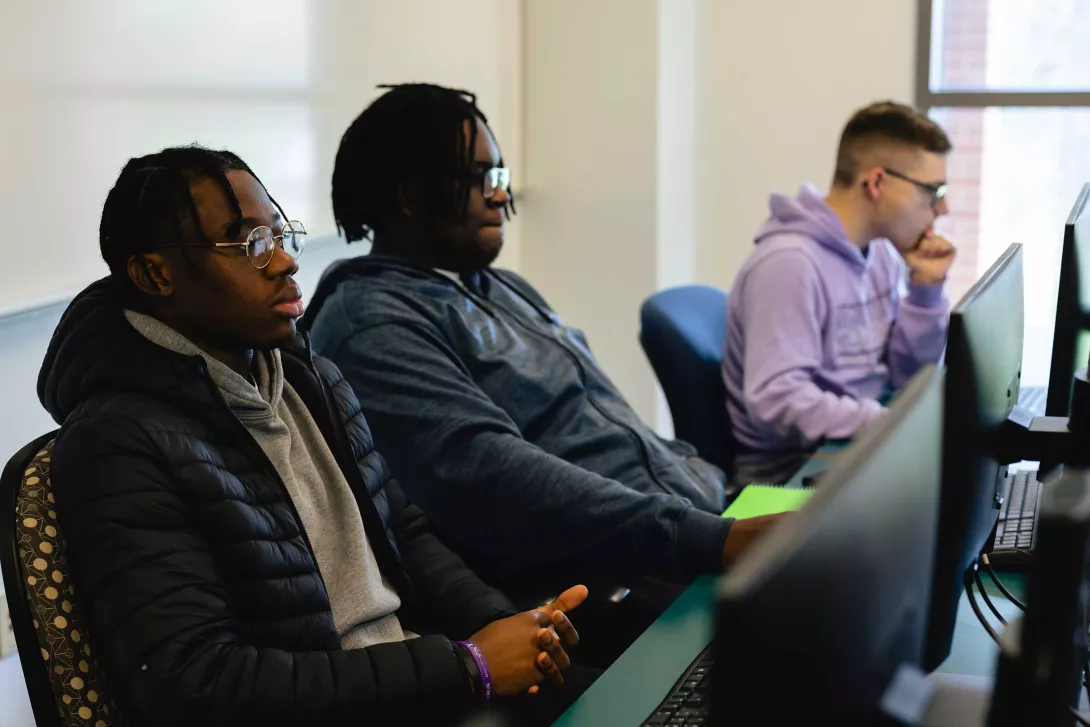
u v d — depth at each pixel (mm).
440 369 1931
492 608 1695
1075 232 1651
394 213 2135
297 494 1536
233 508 1388
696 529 1721
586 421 2170
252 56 2725
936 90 4043
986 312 1312
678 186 4016
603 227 3939
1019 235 4117
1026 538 1734
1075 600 924
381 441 1918
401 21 3244
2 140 2127
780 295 2684
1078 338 1702
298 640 1444
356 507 1617
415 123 2082
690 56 4031
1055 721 938
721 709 686
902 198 2793
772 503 1940
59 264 2262
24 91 2166
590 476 1829
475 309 2139
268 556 1418
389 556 1662
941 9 4020
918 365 2984
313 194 2965
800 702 748
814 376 2744
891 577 890
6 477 1342
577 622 1826
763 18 4078
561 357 2227
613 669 1383
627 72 3820
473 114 2127
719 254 4285
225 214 1440
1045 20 3951
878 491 856
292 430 1590
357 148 2131
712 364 2793
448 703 1411
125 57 2381
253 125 2742
